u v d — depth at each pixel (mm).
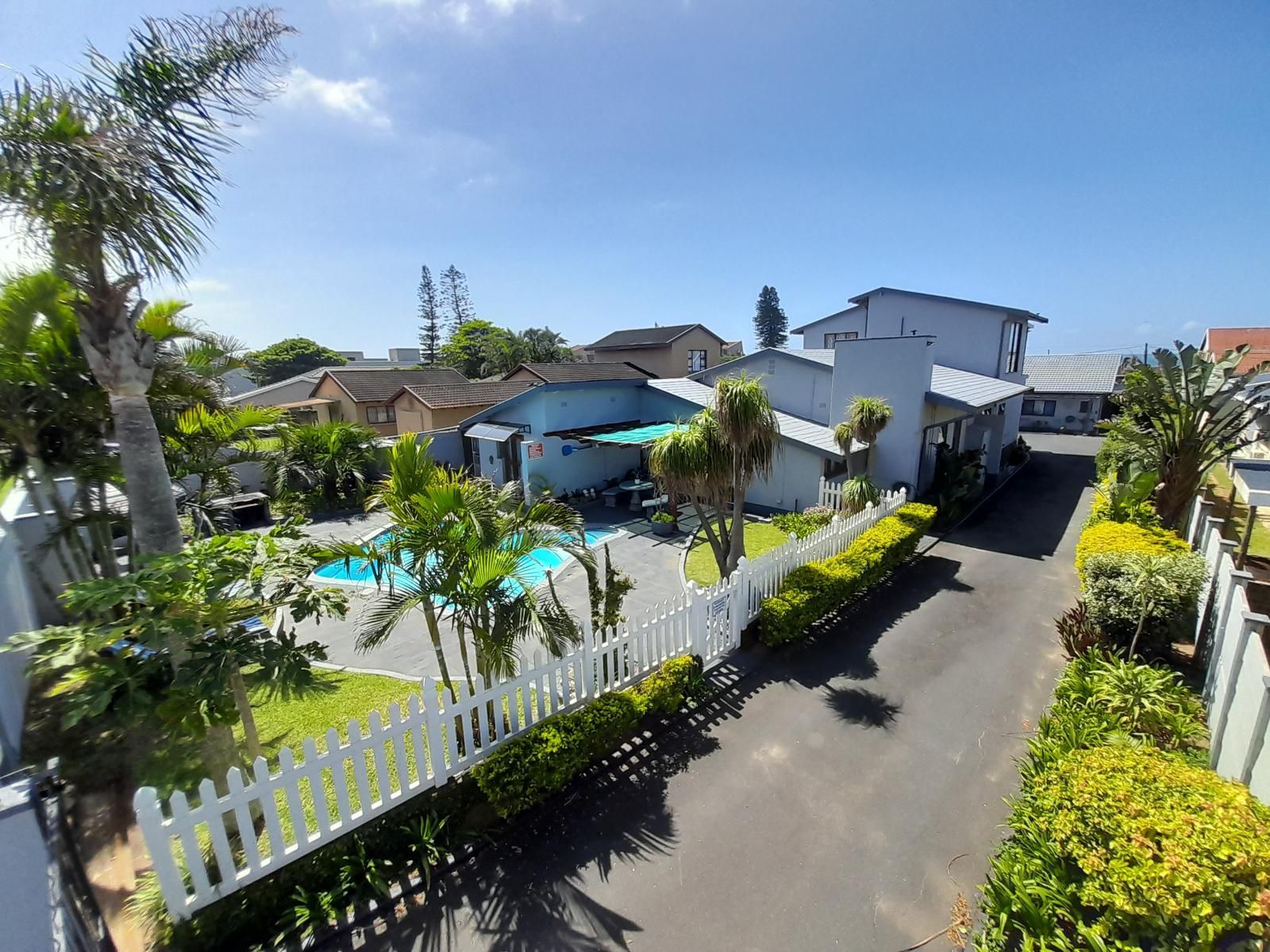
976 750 6188
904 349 15719
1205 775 4035
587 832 5145
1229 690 5430
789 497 17094
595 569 6805
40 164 4457
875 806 5406
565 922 4297
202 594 4594
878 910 4355
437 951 4090
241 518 17062
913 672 7812
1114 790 3838
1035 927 3682
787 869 4734
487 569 5281
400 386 31250
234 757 5449
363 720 6949
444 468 6664
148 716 6449
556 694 6168
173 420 9711
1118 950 3326
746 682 7617
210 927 4008
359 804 4887
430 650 8930
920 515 12734
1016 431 25375
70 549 8438
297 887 4352
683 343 48094
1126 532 10438
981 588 10930
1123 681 5926
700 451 8531
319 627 9914
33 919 3180
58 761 4492
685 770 5930
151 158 5000
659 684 6602
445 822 5008
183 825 3838
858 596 10539
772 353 19516
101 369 5121
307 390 37875
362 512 18359
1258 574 9945
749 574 8461
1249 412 12180
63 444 7598
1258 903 3016
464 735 5395
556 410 18750
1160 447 12367
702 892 4527
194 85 5246
